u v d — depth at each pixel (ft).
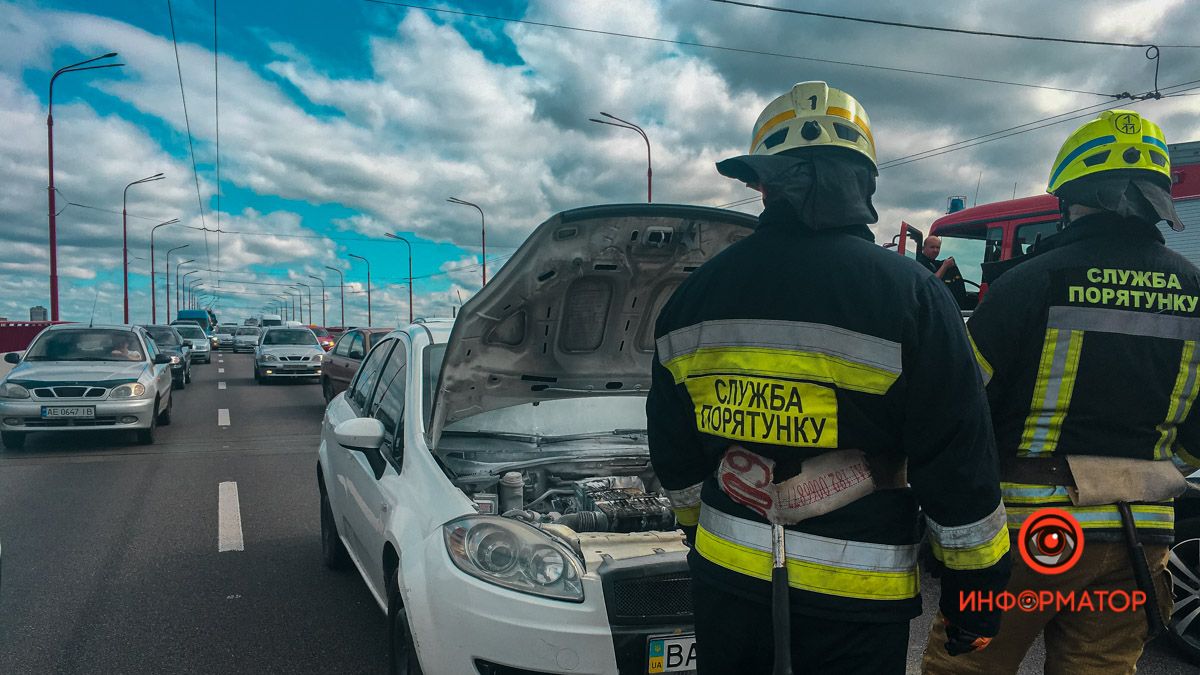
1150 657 12.51
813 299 4.96
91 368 33.58
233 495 23.73
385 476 11.73
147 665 11.94
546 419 13.46
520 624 8.25
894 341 4.75
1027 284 6.42
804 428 4.92
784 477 5.06
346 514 14.05
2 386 31.65
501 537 8.80
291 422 41.96
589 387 12.32
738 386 5.17
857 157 5.38
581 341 11.59
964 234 29.84
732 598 5.23
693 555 5.64
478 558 8.70
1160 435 6.34
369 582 12.17
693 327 5.51
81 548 17.99
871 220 5.22
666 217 9.66
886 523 4.95
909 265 4.95
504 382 11.65
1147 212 6.35
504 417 13.30
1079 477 6.21
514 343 11.22
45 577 15.96
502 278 10.02
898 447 4.99
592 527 10.18
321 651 12.48
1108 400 6.21
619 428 13.67
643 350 12.12
